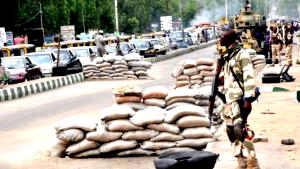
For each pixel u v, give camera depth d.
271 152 9.58
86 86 28.59
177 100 11.63
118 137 10.43
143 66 31.02
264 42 33.75
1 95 24.08
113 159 10.32
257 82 22.28
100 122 10.94
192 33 90.62
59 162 10.27
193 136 10.30
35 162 10.35
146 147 10.38
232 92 7.54
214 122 12.91
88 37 66.56
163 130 10.34
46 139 13.02
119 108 10.55
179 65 18.52
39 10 74.00
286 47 27.52
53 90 27.73
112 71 31.53
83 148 10.50
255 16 36.25
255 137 10.48
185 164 6.83
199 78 18.25
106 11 103.94
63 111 18.44
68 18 82.31
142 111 10.58
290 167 8.50
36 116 17.58
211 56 52.75
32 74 34.50
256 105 15.70
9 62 34.12
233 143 7.98
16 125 15.77
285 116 13.45
